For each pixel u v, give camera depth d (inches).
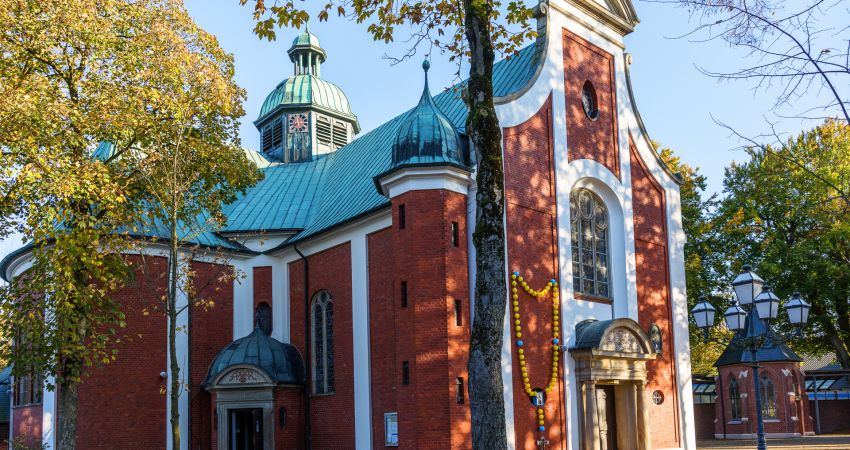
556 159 1048.2
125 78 832.9
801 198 1724.9
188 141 905.5
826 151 1704.0
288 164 1492.4
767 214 1844.2
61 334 805.9
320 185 1384.1
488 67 576.4
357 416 1041.5
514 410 915.4
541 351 968.3
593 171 1115.3
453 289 902.4
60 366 836.6
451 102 1194.6
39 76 780.6
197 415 1127.6
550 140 1053.2
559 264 1015.0
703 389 2119.8
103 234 849.5
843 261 1734.7
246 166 1005.8
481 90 570.6
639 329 1058.1
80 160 796.6
